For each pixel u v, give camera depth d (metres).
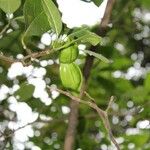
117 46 1.34
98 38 0.56
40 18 0.59
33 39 0.76
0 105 0.91
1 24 0.79
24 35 0.60
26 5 0.58
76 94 0.62
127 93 0.97
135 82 1.32
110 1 0.81
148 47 1.49
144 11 1.29
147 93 0.95
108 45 1.01
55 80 0.89
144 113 0.95
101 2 0.67
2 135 0.79
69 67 0.61
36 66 0.82
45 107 0.91
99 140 1.08
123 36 1.28
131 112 0.78
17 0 0.59
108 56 1.02
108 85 1.05
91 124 1.10
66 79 0.62
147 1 1.12
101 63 1.02
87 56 0.81
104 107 1.02
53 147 1.04
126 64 1.05
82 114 1.04
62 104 0.97
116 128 0.98
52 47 0.58
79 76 0.61
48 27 0.59
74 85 0.62
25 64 0.57
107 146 1.04
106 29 0.81
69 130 0.76
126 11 1.15
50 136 1.05
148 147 0.98
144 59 1.51
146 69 1.49
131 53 1.47
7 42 0.75
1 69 0.89
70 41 0.58
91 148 1.04
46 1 0.55
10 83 0.89
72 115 0.77
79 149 1.04
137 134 0.97
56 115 0.95
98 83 1.05
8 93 0.90
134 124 0.98
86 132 1.05
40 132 1.03
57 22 0.56
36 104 0.86
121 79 1.05
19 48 0.76
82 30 0.56
